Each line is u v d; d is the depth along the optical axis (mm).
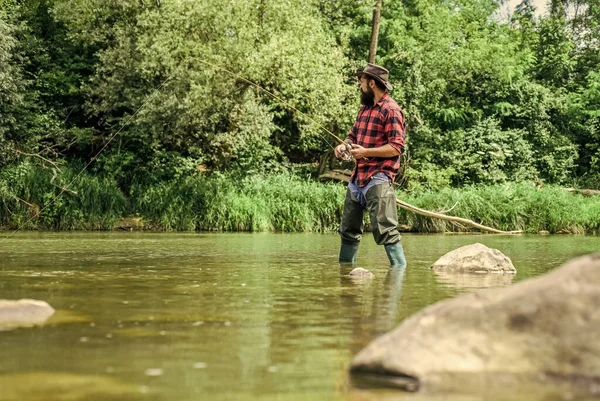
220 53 18312
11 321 3051
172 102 18469
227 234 15438
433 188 23703
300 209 18797
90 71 23500
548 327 2148
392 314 3357
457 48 28625
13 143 19516
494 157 25938
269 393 1919
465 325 2197
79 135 21109
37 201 17562
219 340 2664
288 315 3312
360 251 9156
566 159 27922
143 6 20516
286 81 18578
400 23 27203
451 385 1991
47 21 23984
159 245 10055
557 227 20016
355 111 21641
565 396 1890
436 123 27297
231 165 21578
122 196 18359
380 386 2000
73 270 5742
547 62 31891
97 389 1929
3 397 1836
